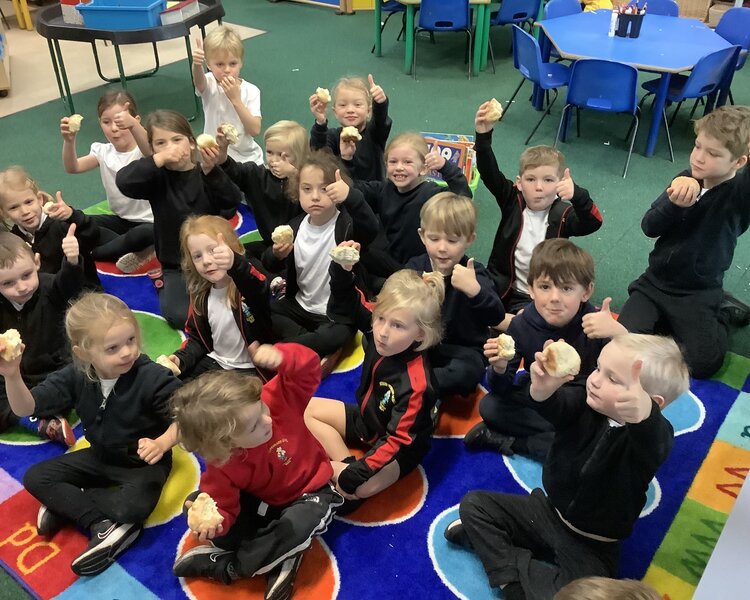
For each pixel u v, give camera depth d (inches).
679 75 168.7
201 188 110.7
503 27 257.9
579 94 152.9
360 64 219.9
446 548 71.5
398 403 74.2
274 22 261.3
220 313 88.9
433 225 87.5
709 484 77.9
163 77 210.2
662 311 98.0
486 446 83.3
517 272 104.6
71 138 118.8
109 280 118.3
